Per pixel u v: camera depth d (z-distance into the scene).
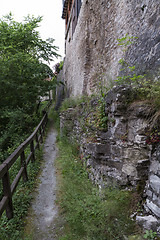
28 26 8.83
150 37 2.61
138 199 1.94
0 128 8.05
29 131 7.89
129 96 2.23
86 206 2.29
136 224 1.71
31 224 2.16
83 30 6.99
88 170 3.23
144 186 1.97
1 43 8.51
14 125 7.53
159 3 2.48
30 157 3.72
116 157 2.37
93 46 6.31
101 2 5.46
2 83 7.73
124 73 3.32
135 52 3.04
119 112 2.27
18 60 7.75
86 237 1.82
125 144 2.21
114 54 4.33
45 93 10.23
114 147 2.40
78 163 3.92
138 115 2.02
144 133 1.97
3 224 2.03
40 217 2.30
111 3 4.65
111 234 1.71
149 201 1.75
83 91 6.65
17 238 1.88
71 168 3.73
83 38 6.95
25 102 8.90
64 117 6.58
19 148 2.75
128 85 2.37
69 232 1.97
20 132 7.64
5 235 1.89
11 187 2.29
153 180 1.74
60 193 2.89
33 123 8.73
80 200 2.44
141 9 3.04
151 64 2.42
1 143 6.71
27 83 8.68
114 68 4.23
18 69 7.97
